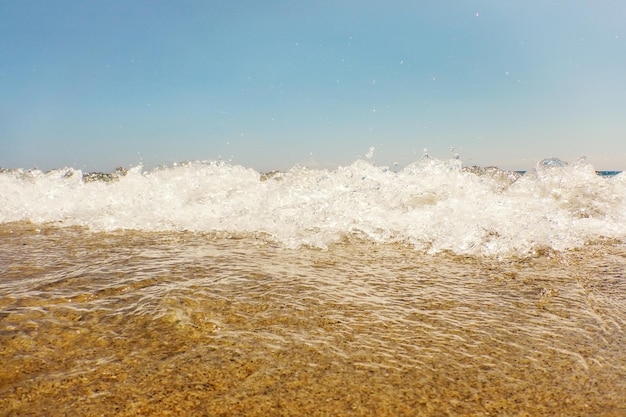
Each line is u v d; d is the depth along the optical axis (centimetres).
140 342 102
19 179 348
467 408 80
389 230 241
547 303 135
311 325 114
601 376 91
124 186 343
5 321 111
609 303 135
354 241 223
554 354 101
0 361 92
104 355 96
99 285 141
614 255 200
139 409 77
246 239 226
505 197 309
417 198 293
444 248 209
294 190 311
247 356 97
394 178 325
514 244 214
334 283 151
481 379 89
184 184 337
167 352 98
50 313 117
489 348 103
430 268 175
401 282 155
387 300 135
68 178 352
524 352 102
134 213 286
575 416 77
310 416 76
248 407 79
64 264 168
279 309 125
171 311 119
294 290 141
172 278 150
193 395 82
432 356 99
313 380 88
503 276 165
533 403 81
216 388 84
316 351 100
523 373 92
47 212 296
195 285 143
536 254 200
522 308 130
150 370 90
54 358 94
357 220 257
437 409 79
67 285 140
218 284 145
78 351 97
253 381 87
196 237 230
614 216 281
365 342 105
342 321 118
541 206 292
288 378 88
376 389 85
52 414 75
